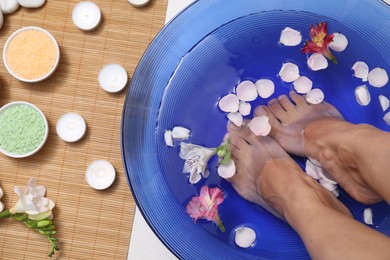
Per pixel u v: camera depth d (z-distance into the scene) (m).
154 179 0.98
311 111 1.01
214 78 1.01
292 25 0.99
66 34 1.02
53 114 1.02
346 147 0.89
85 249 1.01
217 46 0.99
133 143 0.97
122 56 1.02
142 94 0.97
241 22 0.99
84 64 1.02
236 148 1.02
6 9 1.01
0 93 1.02
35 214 0.98
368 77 1.00
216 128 1.02
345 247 0.77
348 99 1.02
